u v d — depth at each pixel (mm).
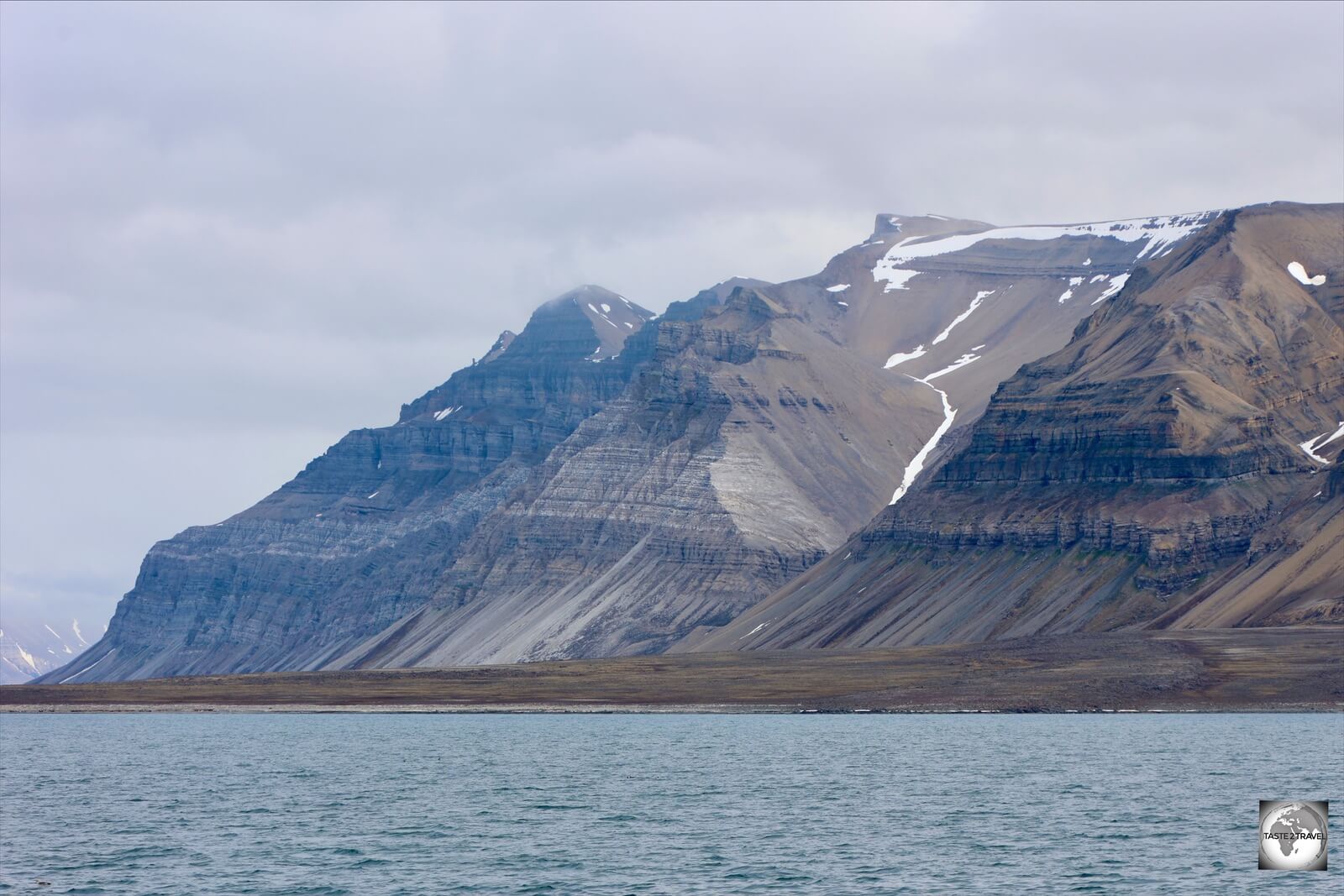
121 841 128000
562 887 106875
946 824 133375
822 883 107312
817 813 141875
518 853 120312
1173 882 106562
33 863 117312
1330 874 108875
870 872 110938
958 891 104188
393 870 113625
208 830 134750
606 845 124062
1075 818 136000
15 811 149000
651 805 149625
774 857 117062
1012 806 144750
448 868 114062
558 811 145875
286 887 107812
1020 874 109500
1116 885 105562
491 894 104688
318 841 127250
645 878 109438
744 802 151375
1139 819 134750
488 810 147000
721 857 117375
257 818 143000
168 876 111875
